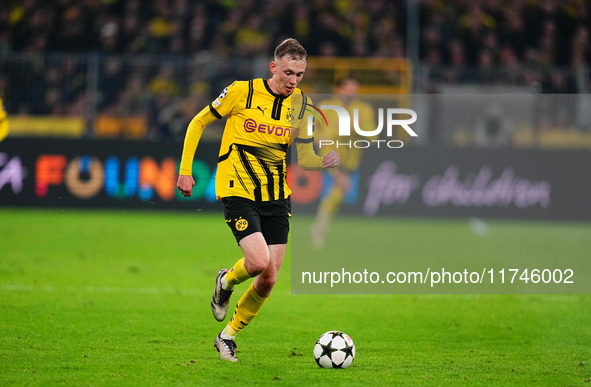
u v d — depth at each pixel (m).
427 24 88.50
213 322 24.25
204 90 72.00
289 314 26.25
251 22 85.19
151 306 26.81
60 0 86.62
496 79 69.56
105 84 71.44
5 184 59.34
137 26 84.94
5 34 84.62
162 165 60.00
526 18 91.00
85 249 41.66
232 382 16.22
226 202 18.08
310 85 67.12
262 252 17.22
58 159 59.28
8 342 20.17
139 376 16.69
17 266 35.12
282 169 18.36
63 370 17.11
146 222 55.91
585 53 88.44
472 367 18.34
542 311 27.53
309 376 16.95
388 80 66.81
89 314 24.89
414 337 22.47
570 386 16.53
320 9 87.00
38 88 66.94
